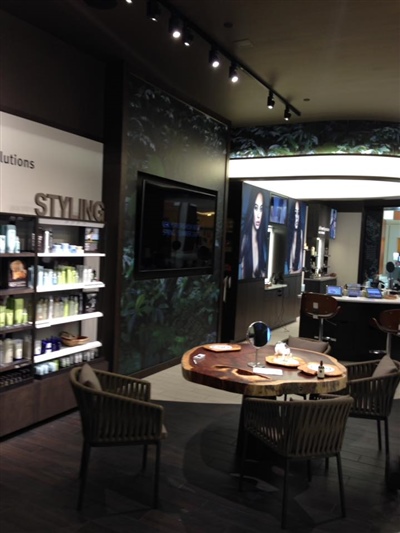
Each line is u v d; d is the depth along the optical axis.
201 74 5.00
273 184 7.99
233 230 7.45
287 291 9.80
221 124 6.68
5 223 3.66
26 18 3.76
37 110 3.97
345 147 6.65
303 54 4.41
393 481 3.08
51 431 3.78
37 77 3.96
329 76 4.95
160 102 5.28
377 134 6.62
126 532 2.51
